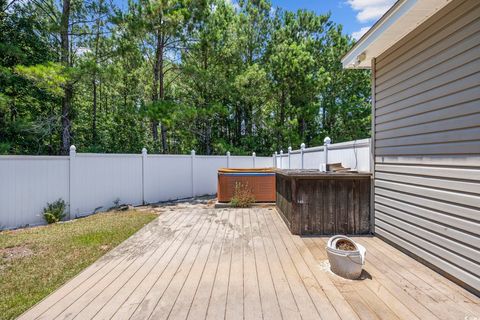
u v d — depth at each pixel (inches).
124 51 354.9
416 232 119.0
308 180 159.5
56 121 343.3
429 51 110.5
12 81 302.7
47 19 342.0
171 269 111.0
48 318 77.7
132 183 288.0
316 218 160.2
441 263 104.0
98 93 581.6
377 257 123.1
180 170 341.7
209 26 429.7
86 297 89.1
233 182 272.8
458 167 95.8
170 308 81.9
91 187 250.7
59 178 225.9
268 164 453.7
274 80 523.5
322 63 602.2
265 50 580.7
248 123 593.3
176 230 173.8
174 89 536.1
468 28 91.3
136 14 356.5
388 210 141.9
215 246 139.9
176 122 390.6
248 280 100.0
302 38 553.6
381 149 148.9
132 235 163.3
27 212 205.3
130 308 82.1
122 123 509.7
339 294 89.3
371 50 145.6
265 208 254.1
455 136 96.9
